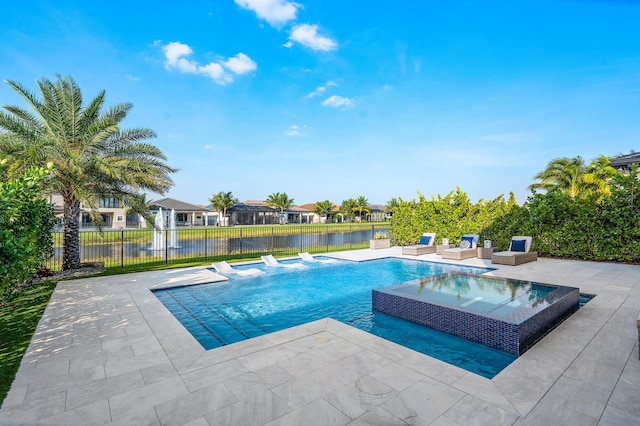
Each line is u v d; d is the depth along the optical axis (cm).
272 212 6694
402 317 618
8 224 396
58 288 834
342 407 301
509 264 1155
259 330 588
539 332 491
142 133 1115
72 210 1072
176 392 332
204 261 1380
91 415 295
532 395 322
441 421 279
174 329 534
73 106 1016
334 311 691
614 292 739
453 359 445
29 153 847
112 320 581
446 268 1193
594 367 383
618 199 1159
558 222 1314
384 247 1800
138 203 1152
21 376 372
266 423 278
